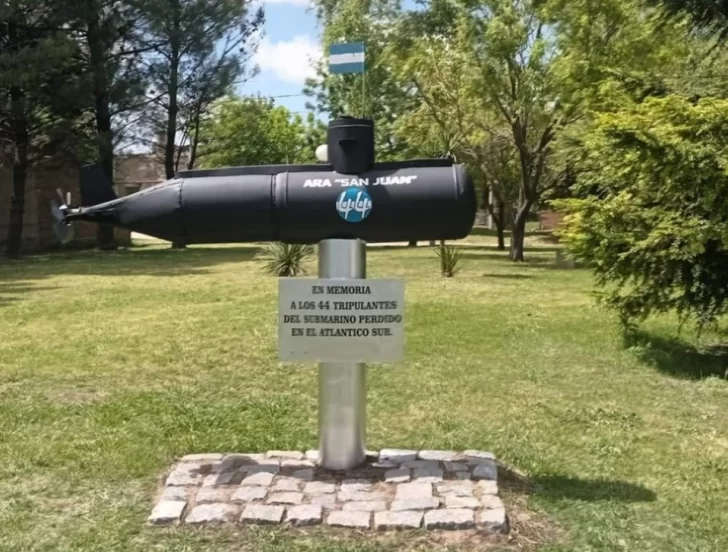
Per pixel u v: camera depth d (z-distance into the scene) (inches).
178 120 1171.3
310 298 165.5
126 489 176.6
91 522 158.7
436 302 459.5
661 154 260.4
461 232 166.9
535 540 149.2
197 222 166.9
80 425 223.3
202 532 150.8
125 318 408.2
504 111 761.0
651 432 218.8
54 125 924.6
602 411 237.5
